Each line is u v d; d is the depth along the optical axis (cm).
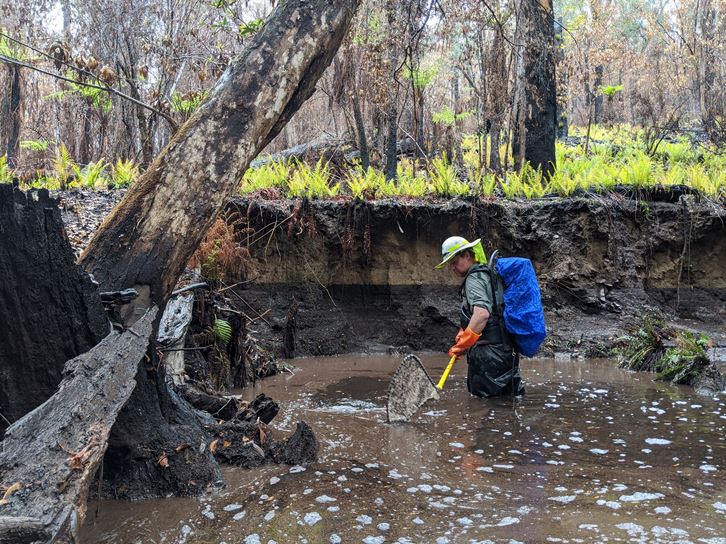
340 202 877
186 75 1172
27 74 1305
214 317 613
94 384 259
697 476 342
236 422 396
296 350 817
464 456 383
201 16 1174
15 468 213
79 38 1180
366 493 321
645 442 409
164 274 355
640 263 933
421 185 952
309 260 859
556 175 1026
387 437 426
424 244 884
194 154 362
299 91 394
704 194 968
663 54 1814
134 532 279
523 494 318
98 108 1182
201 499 317
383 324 871
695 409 505
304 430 382
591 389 589
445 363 760
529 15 1055
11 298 286
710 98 1578
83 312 305
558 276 902
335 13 395
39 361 296
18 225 285
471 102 1452
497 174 1082
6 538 185
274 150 1532
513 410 502
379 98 984
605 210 929
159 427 344
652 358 696
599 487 326
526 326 545
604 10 1977
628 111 2162
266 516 294
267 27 388
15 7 1266
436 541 264
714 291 933
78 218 746
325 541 266
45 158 1248
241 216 826
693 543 258
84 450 228
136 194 357
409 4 773
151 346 341
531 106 1081
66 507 204
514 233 907
